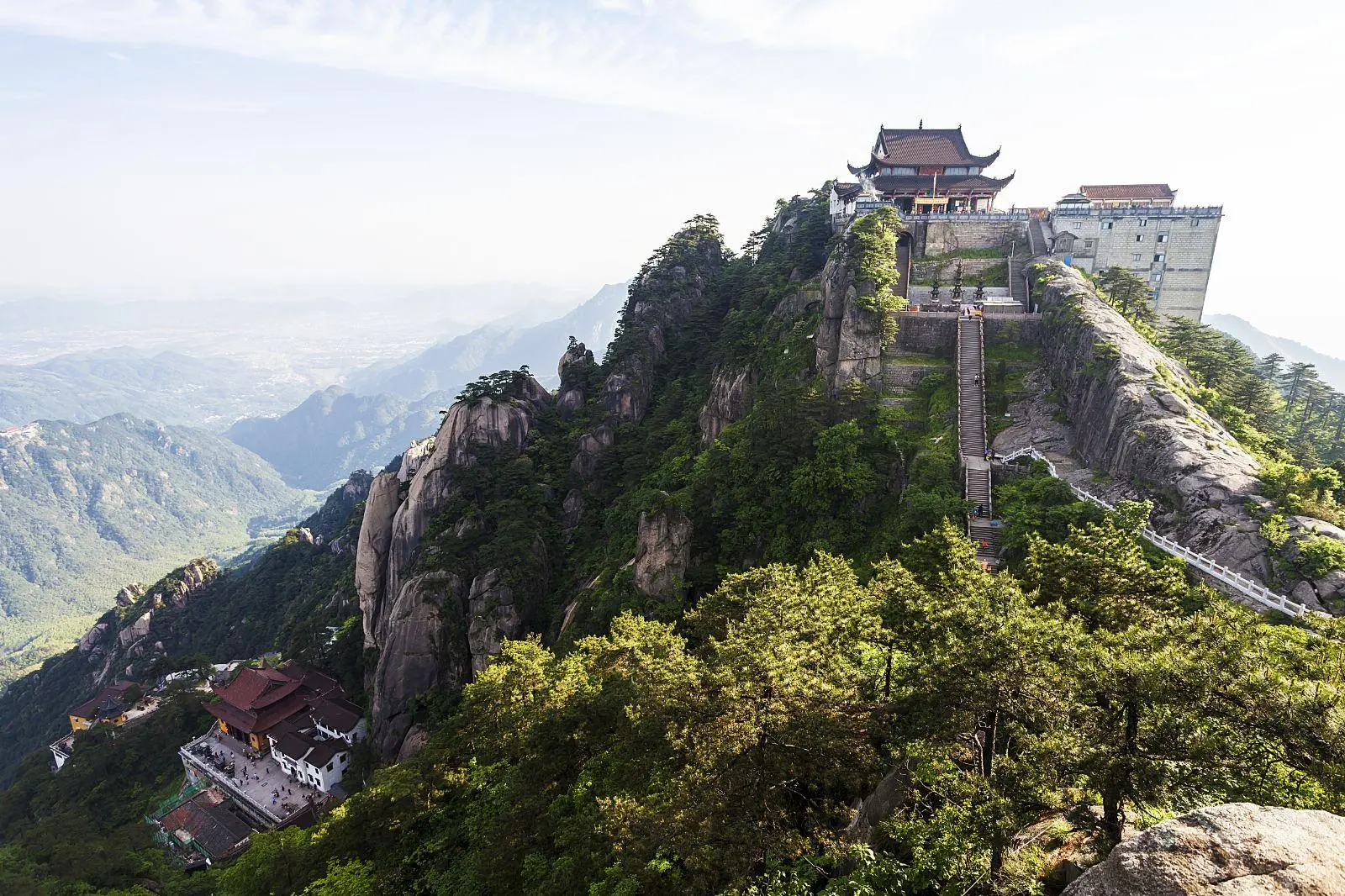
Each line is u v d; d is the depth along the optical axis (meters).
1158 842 13.34
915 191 109.31
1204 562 38.69
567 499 96.56
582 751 40.03
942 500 52.03
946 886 21.22
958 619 23.55
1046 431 59.88
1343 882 11.98
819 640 30.55
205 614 175.75
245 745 98.00
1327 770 17.16
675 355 117.12
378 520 99.81
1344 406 91.75
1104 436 52.66
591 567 84.44
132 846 70.19
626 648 44.72
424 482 96.56
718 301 118.38
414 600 81.94
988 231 96.50
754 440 68.81
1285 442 64.38
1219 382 70.06
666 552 67.75
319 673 108.06
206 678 122.56
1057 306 68.94
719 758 26.80
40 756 118.88
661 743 31.19
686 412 102.31
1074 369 60.56
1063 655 21.64
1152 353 58.59
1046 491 49.12
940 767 24.25
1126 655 20.55
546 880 34.19
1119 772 19.42
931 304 79.31
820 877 25.14
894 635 29.83
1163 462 45.50
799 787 29.39
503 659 64.69
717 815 26.22
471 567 85.12
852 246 80.06
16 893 58.09
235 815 81.56
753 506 65.88
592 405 109.62
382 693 81.25
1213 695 19.03
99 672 167.50
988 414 64.62
